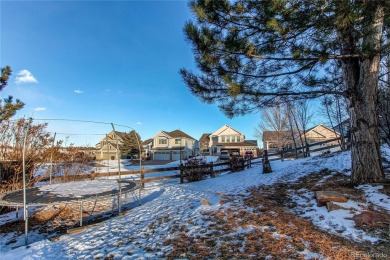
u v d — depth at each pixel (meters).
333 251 3.06
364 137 5.61
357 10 3.64
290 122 22.95
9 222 5.86
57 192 6.12
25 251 3.97
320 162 10.11
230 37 4.71
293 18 4.02
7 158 7.32
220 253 3.28
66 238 4.46
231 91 4.90
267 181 8.30
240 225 4.17
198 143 51.56
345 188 5.48
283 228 3.88
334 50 4.89
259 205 5.23
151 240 4.02
